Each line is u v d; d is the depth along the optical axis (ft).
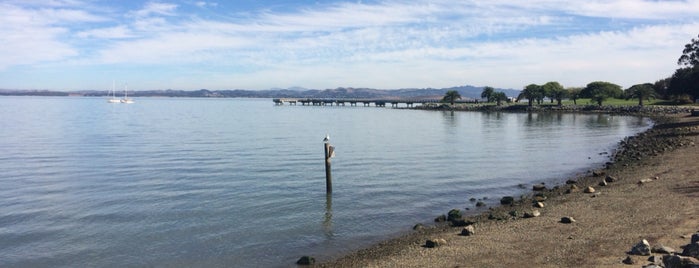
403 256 48.83
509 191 85.81
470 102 654.94
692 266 33.42
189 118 364.79
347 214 70.23
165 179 97.96
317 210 72.64
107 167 114.32
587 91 490.08
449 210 72.02
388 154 141.49
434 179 98.12
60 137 195.21
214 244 57.11
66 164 119.55
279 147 160.35
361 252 52.75
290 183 93.76
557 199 73.56
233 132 228.22
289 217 68.80
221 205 75.82
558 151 149.38
